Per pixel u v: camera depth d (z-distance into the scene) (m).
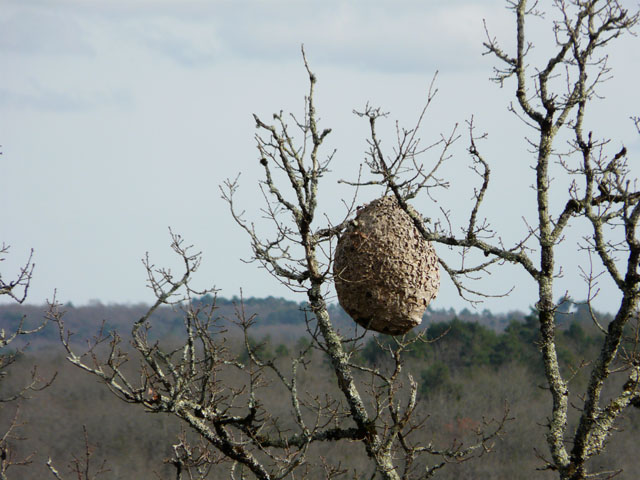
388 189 32.72
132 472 77.50
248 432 32.75
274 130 29.61
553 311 35.56
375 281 30.92
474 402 98.31
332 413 33.72
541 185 35.84
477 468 76.94
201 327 32.88
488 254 35.66
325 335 32.84
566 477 35.03
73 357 31.61
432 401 96.88
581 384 106.56
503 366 115.19
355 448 75.69
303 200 30.30
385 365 96.31
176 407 31.52
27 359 127.31
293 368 32.75
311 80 30.33
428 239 32.81
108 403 99.25
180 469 35.50
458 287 35.91
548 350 35.91
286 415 81.31
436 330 125.06
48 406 97.75
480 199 34.84
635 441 85.75
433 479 73.50
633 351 36.31
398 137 31.80
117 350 33.75
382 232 31.30
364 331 32.09
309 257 31.36
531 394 105.38
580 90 35.75
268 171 31.33
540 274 35.88
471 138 34.78
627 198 34.94
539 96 36.00
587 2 35.56
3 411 95.94
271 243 32.72
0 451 40.97
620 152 35.97
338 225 32.91
